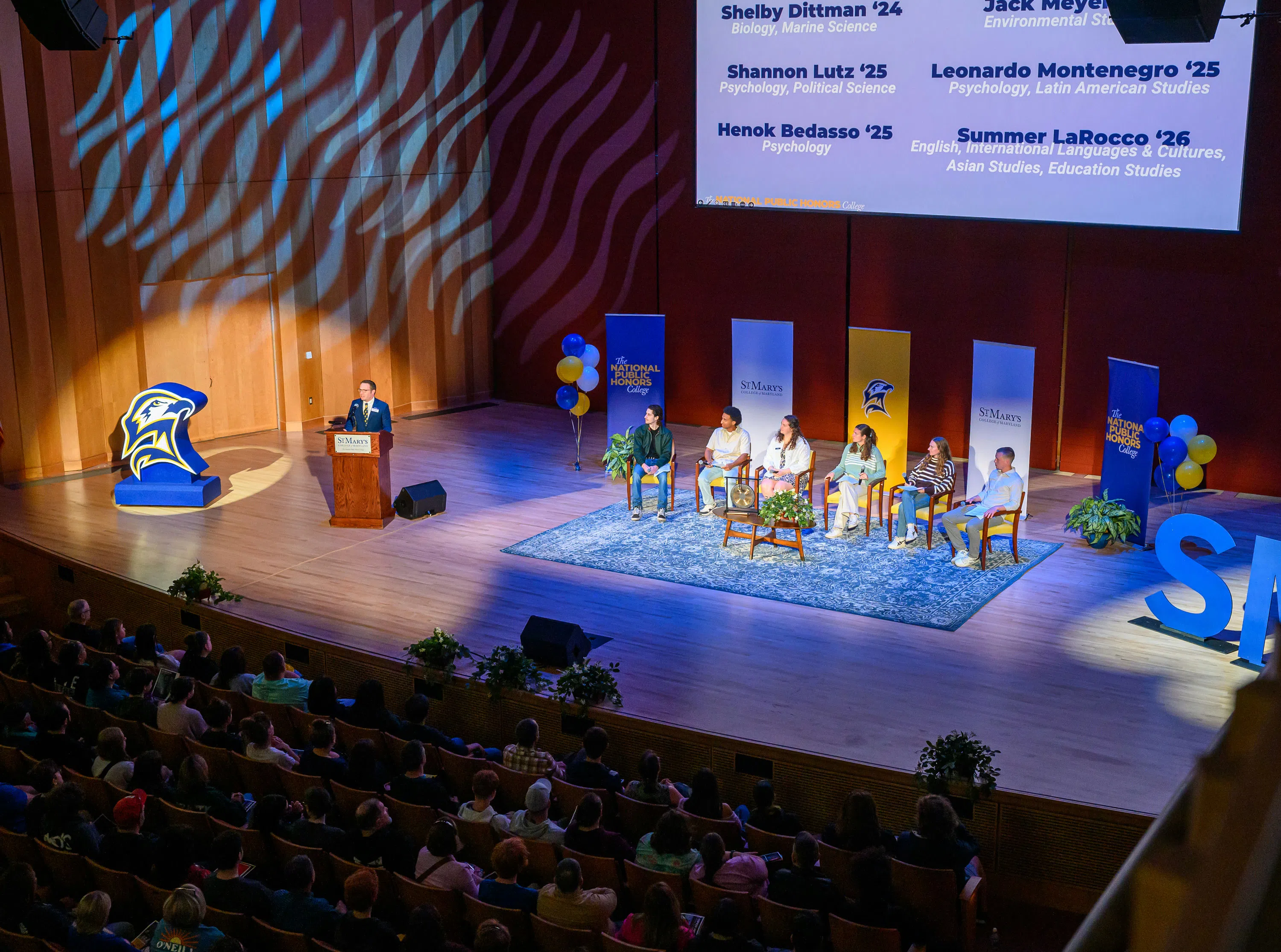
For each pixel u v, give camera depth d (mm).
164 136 12367
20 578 10469
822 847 5395
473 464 12695
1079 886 6082
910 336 10359
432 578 9508
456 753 6594
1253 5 9852
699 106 12703
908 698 7383
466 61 14234
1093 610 8688
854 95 11797
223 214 12945
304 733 7000
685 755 7023
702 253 13578
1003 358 10086
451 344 14859
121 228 12227
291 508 11305
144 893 5086
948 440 12703
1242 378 10984
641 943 4660
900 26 11398
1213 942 375
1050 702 7281
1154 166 10547
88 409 12258
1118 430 10016
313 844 5379
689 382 14055
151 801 5723
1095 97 10656
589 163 14008
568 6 13672
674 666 7906
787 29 11984
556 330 14727
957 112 11328
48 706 7309
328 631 8492
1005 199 11305
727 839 5625
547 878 5430
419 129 14016
